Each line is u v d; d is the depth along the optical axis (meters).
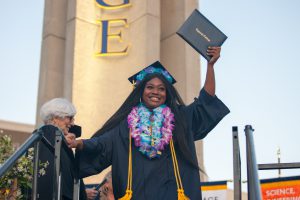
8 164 3.00
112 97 13.74
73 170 3.68
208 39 3.83
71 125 4.30
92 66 13.98
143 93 3.83
